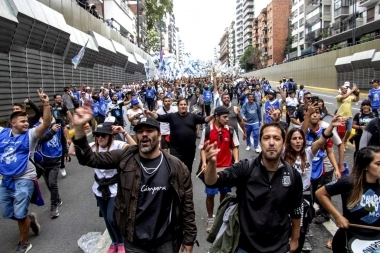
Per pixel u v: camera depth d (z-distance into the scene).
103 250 5.06
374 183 3.33
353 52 40.66
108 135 4.70
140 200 3.13
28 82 15.59
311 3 69.38
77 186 8.63
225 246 3.11
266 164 3.10
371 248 3.30
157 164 3.21
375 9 47.09
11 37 13.75
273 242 3.02
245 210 3.09
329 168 5.86
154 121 3.20
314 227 5.78
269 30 109.06
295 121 8.86
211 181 3.03
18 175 5.14
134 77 47.81
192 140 6.89
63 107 11.16
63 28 19.33
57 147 6.65
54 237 5.66
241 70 122.38
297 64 60.75
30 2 16.23
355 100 11.23
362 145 5.68
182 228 3.31
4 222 6.43
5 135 5.21
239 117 7.83
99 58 28.52
